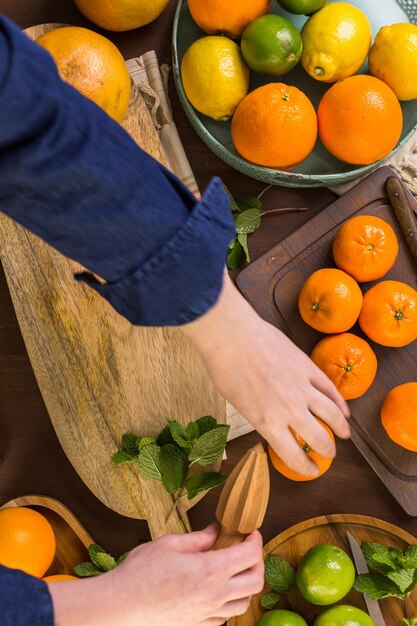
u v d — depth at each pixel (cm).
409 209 100
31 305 95
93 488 97
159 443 94
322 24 87
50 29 96
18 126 43
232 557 73
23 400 103
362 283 101
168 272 53
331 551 93
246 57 89
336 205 101
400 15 97
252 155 91
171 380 96
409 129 98
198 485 93
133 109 96
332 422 71
